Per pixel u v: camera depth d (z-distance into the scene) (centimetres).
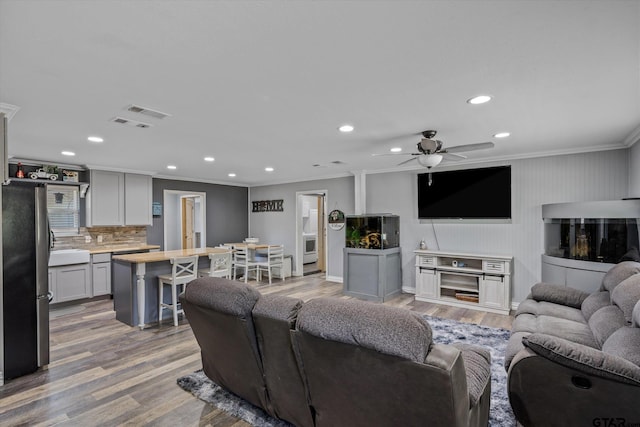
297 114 287
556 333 247
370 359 141
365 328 139
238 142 391
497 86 229
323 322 151
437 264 518
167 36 163
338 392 161
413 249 577
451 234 538
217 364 239
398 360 133
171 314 460
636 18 149
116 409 234
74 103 255
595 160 426
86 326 415
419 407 137
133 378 278
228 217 812
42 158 485
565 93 241
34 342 288
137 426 215
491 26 156
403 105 267
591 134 360
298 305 180
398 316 139
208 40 168
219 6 140
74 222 557
